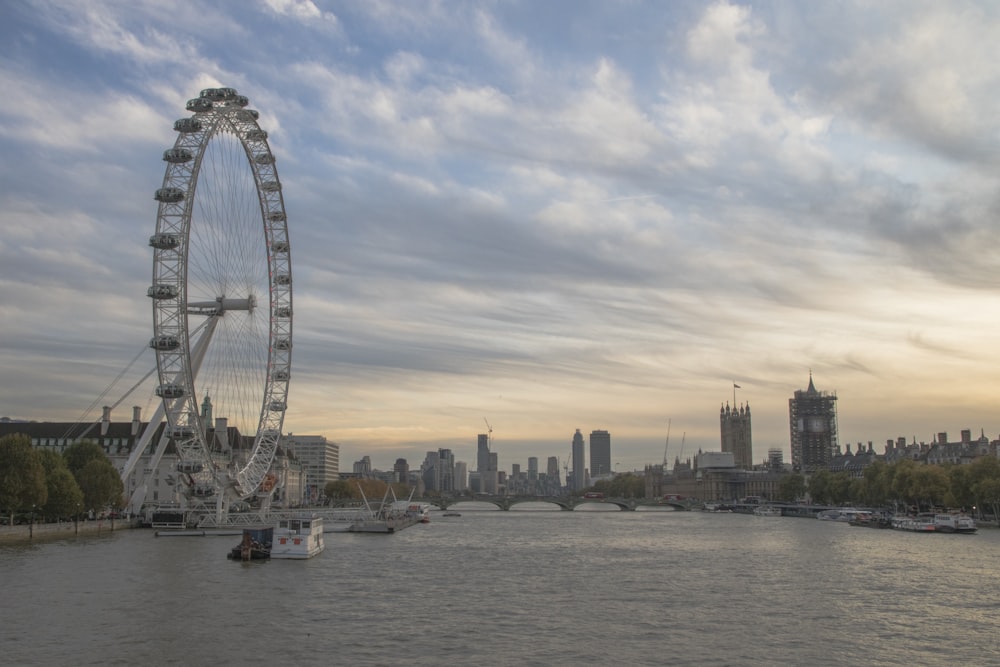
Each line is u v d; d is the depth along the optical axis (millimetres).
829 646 85375
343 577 130500
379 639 85500
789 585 127250
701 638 88062
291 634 87062
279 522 159750
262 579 124750
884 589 122875
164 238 174750
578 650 82000
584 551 188000
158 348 177375
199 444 196250
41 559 141875
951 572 143750
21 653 77812
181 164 179000
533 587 123750
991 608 106875
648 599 112750
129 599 104250
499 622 95125
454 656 79062
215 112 184875
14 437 173625
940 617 100688
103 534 197625
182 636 85125
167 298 177375
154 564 138375
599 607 105938
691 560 166625
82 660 75875
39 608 97750
